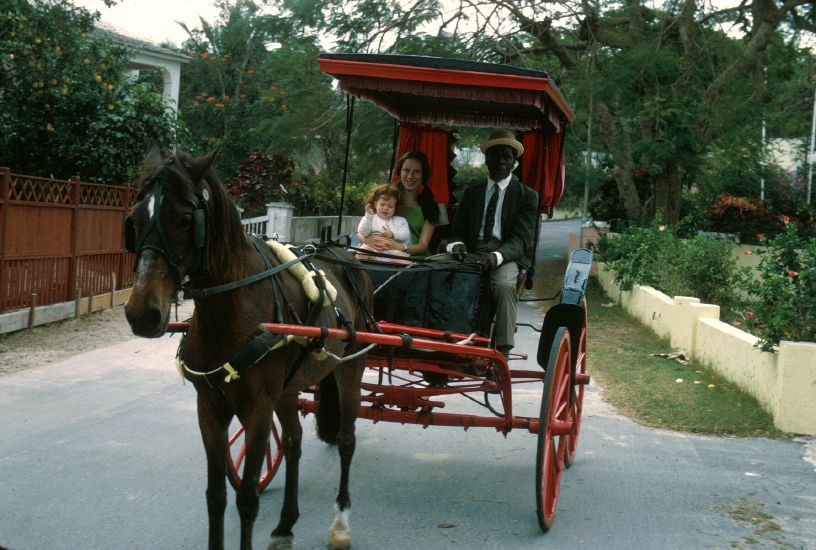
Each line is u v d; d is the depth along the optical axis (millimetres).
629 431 7648
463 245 5973
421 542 4957
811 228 21391
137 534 4879
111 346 10352
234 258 4164
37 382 8453
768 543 5035
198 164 3877
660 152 16766
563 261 24625
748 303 13930
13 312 10633
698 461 6750
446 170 8281
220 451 4234
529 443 7184
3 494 5430
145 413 7535
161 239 3662
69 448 6441
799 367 7562
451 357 5879
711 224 21938
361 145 17141
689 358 10867
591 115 16875
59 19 14359
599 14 18000
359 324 5543
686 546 4969
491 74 5773
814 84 31516
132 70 25734
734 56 17906
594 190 20141
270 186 22922
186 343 4281
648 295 13570
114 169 14383
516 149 6590
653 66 16406
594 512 5547
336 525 4895
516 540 5023
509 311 6066
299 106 17297
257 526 5188
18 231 10602
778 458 6844
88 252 12312
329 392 5566
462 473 6312
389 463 6512
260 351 4090
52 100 14320
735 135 18656
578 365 7223
